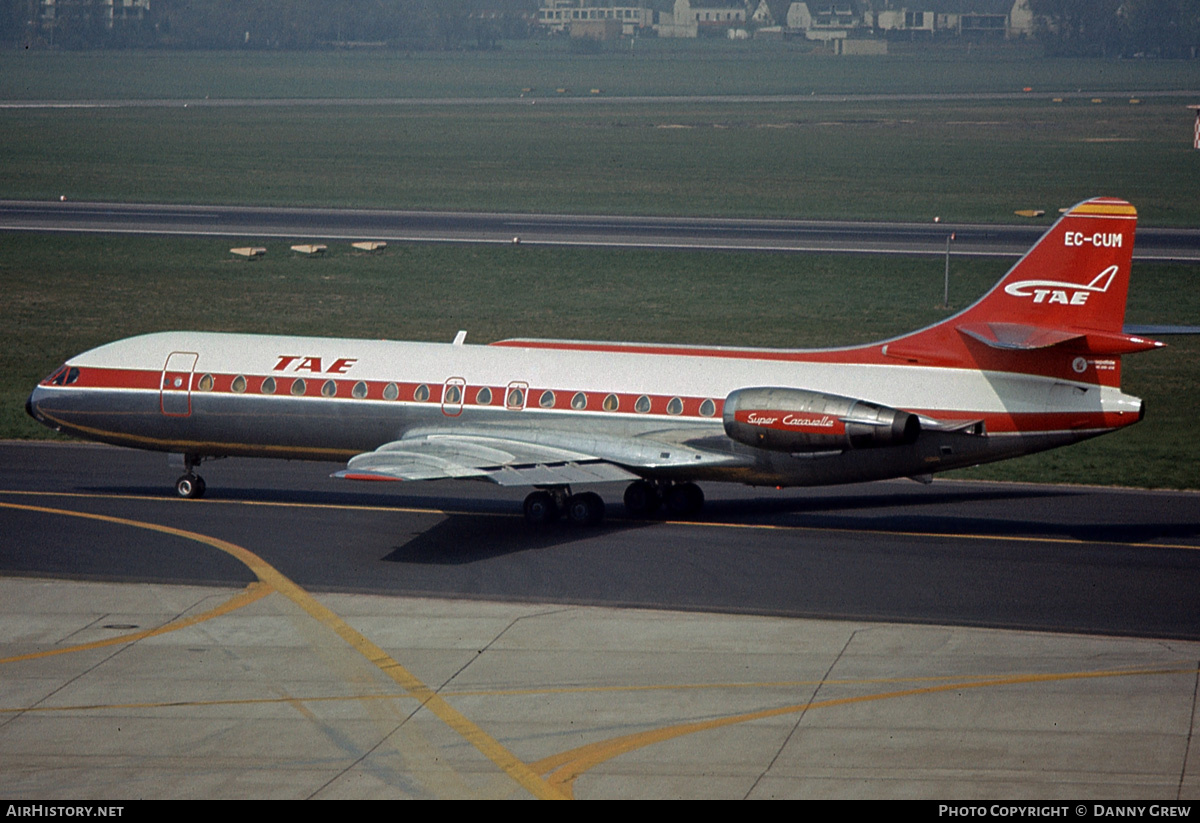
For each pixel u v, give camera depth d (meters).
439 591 100.75
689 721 75.50
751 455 117.44
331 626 92.38
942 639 89.38
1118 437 164.25
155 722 75.62
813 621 93.38
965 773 68.06
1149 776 67.56
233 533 117.75
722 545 113.81
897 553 111.19
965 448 114.12
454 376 125.50
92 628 91.62
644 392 121.06
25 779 68.31
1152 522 123.00
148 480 139.38
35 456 150.12
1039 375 111.94
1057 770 68.31
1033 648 87.44
